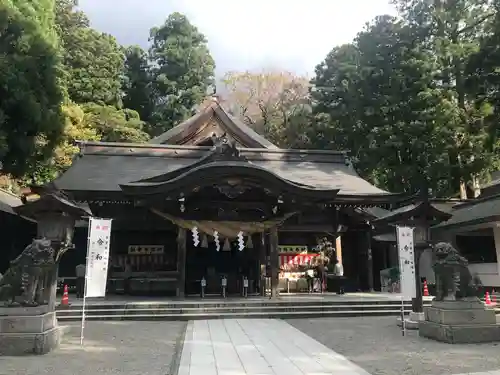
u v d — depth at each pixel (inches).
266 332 455.2
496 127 774.5
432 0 1089.4
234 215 748.0
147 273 789.9
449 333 384.8
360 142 1296.8
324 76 1478.8
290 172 970.7
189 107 2117.4
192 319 572.7
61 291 844.6
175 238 878.4
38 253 366.9
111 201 770.8
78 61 1502.2
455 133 1083.9
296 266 882.1
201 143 1087.6
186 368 291.9
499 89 740.0
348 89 1288.1
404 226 480.4
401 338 415.5
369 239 901.2
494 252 959.0
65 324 529.3
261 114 2178.9
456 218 943.0
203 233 767.7
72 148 1139.9
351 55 1364.4
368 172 1312.7
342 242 934.4
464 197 1215.6
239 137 1091.9
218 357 328.2
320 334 442.0
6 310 354.0
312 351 351.9
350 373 278.2
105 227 418.6
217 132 1090.7
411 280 442.9
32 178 1073.5
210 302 622.5
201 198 729.6
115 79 1646.2
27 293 361.4
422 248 485.7
